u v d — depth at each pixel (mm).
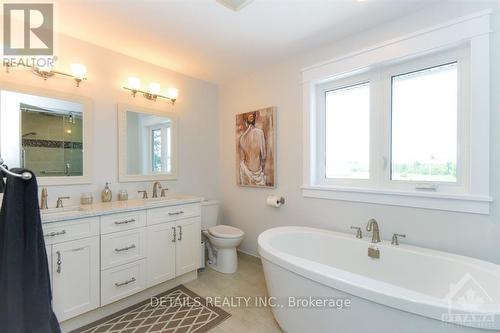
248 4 1709
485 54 1523
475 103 1563
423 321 1062
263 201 2900
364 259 1943
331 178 2395
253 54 2504
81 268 1712
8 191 996
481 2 1543
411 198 1844
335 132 2387
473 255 1594
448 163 1762
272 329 1725
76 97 2135
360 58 2064
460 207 1632
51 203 1993
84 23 1930
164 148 2822
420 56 1836
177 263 2330
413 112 1924
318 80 2355
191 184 3111
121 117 2432
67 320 1689
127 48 2355
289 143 2625
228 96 3303
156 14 1817
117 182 2414
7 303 957
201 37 2158
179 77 2984
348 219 2195
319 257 2166
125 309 1968
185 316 1876
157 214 2182
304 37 2166
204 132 3266
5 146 1798
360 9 1767
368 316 1206
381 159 2066
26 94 1885
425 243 1791
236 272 2689
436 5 1706
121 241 1928
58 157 2033
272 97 2783
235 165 3209
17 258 972
